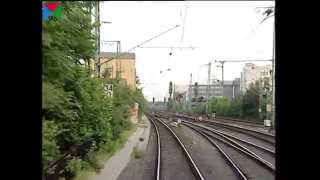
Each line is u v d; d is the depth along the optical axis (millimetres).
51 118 13172
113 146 29109
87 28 14906
